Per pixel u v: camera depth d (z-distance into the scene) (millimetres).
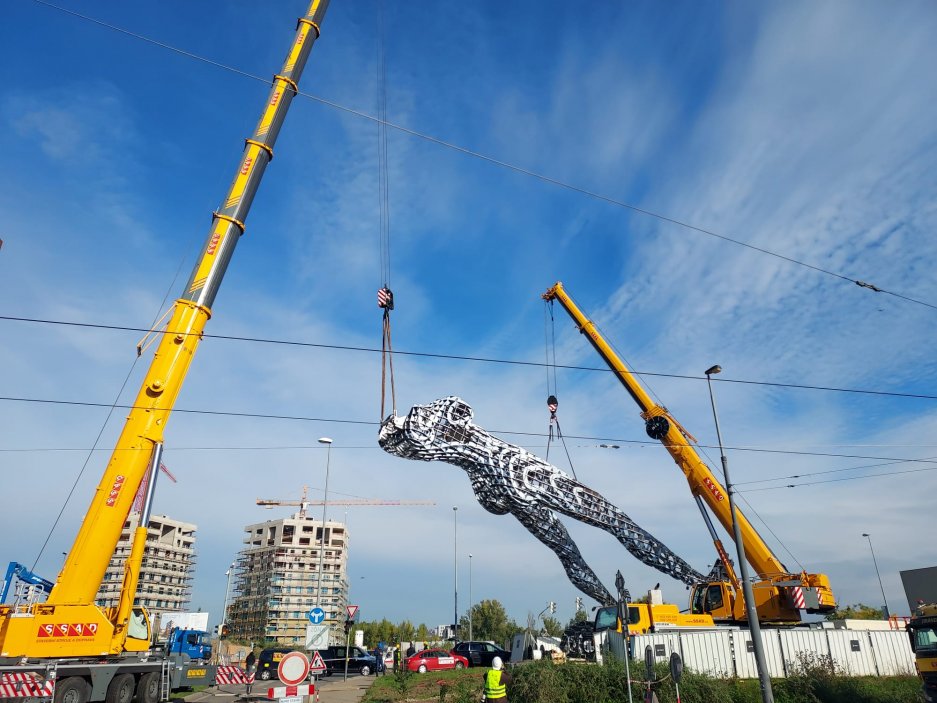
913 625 20375
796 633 27422
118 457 19906
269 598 136250
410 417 40062
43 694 18016
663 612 31672
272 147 25453
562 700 20750
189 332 21750
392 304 34500
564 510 42406
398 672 35875
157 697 23094
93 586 19078
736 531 23172
